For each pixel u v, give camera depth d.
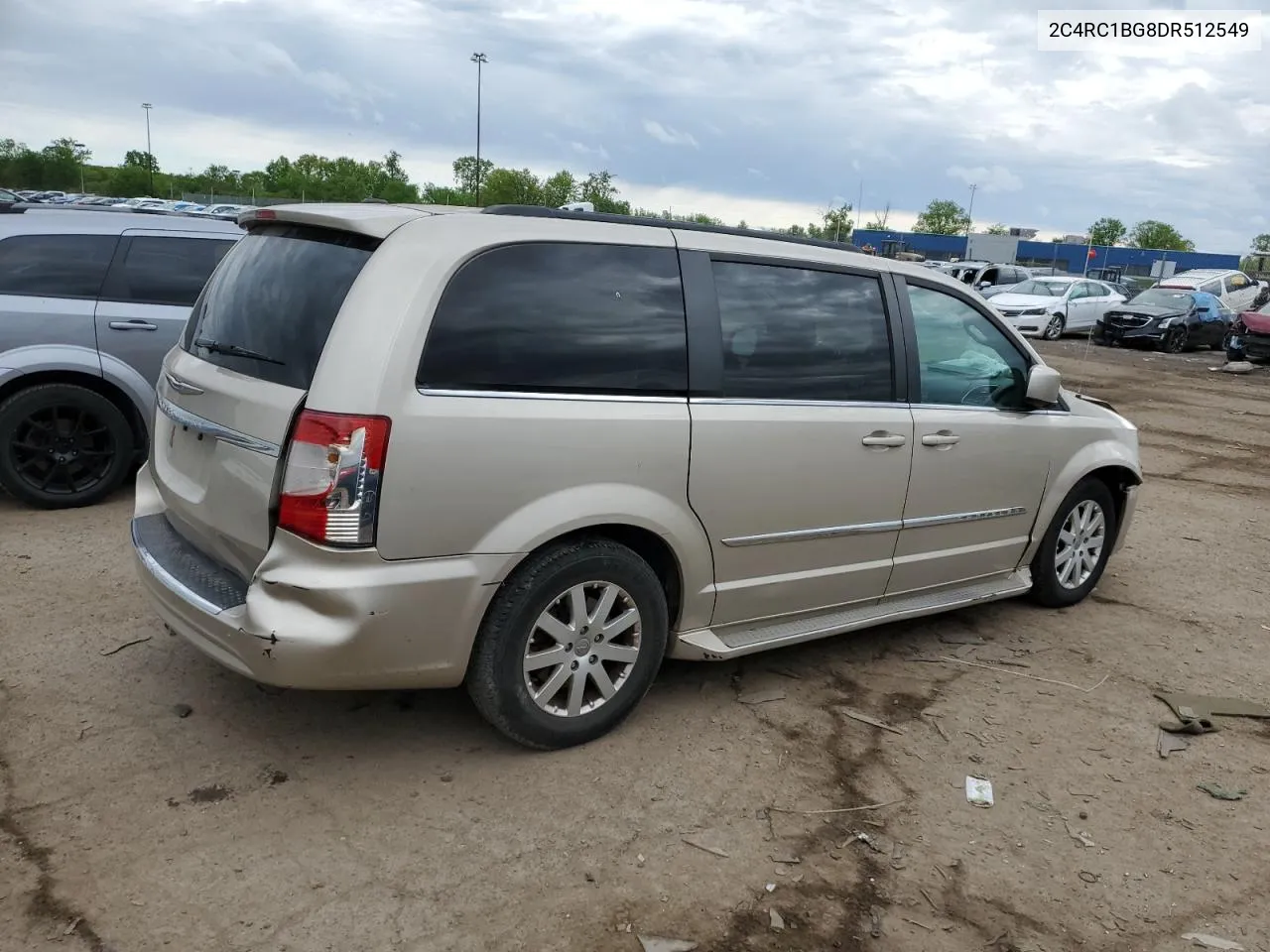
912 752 3.82
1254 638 5.29
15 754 3.37
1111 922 2.92
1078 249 67.38
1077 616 5.46
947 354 4.57
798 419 3.90
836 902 2.92
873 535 4.29
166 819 3.07
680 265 3.70
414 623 3.11
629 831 3.18
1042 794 3.58
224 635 3.11
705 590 3.81
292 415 3.02
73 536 5.61
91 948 2.54
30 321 5.96
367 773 3.41
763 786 3.50
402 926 2.69
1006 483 4.83
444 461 3.07
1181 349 24.33
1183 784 3.71
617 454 3.41
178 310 6.40
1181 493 8.95
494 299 3.25
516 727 3.44
